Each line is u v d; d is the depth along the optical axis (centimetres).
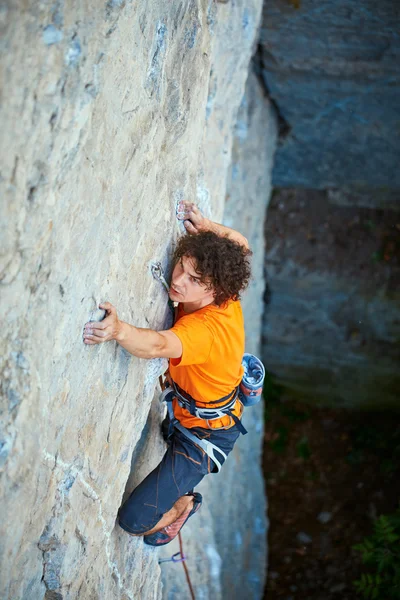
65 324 256
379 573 859
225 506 754
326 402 1114
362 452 1069
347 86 756
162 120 317
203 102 393
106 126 258
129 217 295
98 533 327
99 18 235
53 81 215
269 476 1058
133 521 348
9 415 233
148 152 304
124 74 265
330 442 1088
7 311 223
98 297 278
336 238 972
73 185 242
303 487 1044
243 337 327
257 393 353
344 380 1066
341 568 938
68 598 310
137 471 394
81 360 275
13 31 197
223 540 729
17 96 203
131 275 307
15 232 216
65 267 248
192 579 598
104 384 300
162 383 366
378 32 670
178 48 330
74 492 295
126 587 379
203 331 304
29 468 250
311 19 673
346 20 664
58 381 261
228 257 304
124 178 284
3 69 196
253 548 880
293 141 889
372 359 1018
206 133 478
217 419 343
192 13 337
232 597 766
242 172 775
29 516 263
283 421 1105
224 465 771
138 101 285
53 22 212
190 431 347
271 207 982
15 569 265
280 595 916
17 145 208
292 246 971
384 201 958
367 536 970
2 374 228
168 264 346
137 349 285
